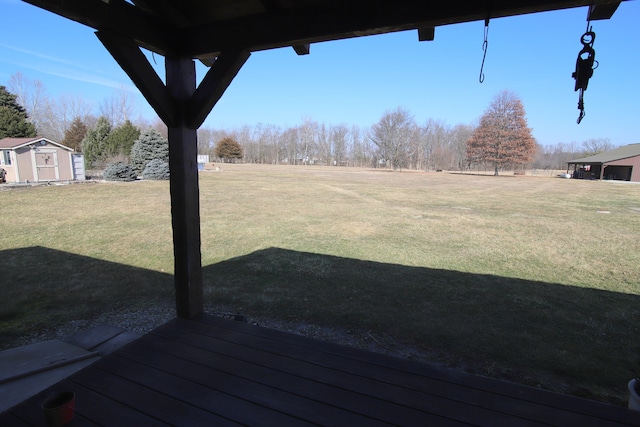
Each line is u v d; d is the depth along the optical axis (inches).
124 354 77.0
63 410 54.1
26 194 447.8
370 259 208.1
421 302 143.9
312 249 229.0
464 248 238.7
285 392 64.2
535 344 110.8
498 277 178.7
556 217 373.1
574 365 99.1
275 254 215.3
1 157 568.4
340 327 121.3
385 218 350.3
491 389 65.7
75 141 1205.7
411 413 58.7
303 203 446.0
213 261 199.8
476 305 141.7
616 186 848.3
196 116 86.5
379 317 129.0
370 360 75.7
